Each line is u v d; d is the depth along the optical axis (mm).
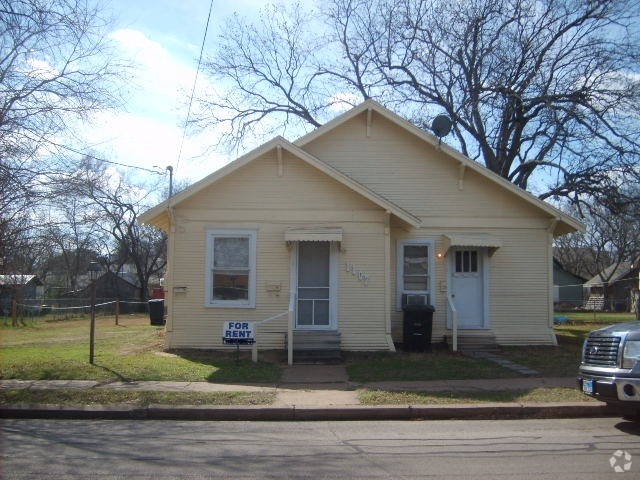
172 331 14367
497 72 25250
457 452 6773
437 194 15766
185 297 14414
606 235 47250
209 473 5941
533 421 8617
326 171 14125
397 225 15500
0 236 12047
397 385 10547
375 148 15914
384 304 14461
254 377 11211
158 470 6035
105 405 9055
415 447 7031
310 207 14570
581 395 9586
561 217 15367
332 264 14477
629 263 62938
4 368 11750
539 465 6184
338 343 13602
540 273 15641
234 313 14398
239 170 14602
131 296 52688
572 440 7336
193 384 10547
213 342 14328
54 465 6203
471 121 26359
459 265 15711
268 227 14539
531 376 11367
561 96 23344
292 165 14648
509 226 15711
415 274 15625
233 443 7250
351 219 14562
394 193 15766
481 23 25672
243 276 14492
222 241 14578
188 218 14508
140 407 8898
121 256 50438
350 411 8820
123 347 15398
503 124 25234
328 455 6656
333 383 10781
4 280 20609
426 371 11828
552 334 15555
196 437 7586
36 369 11672
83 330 22422
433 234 15680
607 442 7223
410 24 26812
